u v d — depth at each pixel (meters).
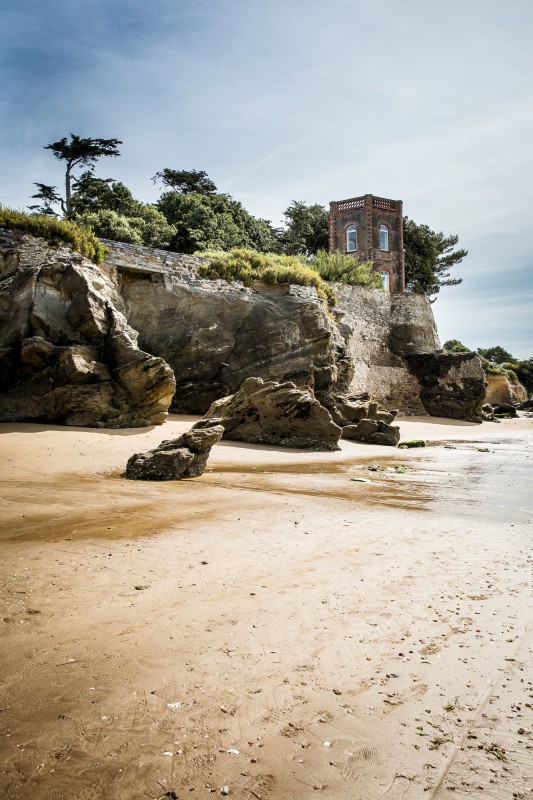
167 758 3.04
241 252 34.47
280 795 2.79
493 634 4.64
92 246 27.25
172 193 46.53
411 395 47.69
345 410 29.25
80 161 49.00
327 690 3.75
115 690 3.66
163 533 7.86
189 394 29.70
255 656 4.19
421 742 3.22
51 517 8.67
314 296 34.56
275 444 22.27
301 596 5.47
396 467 17.92
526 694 3.73
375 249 56.59
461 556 7.06
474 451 24.25
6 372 22.00
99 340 23.39
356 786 2.87
